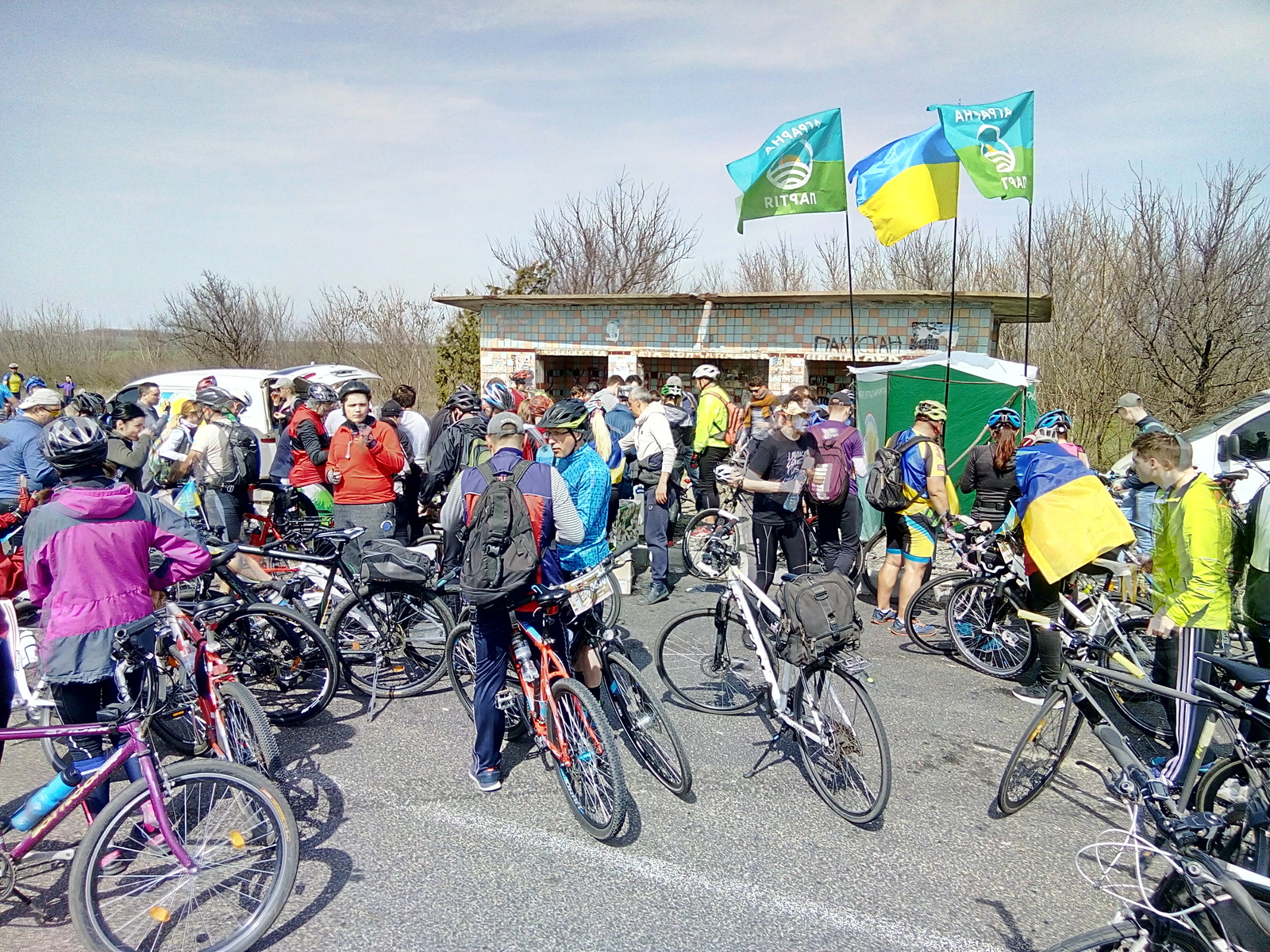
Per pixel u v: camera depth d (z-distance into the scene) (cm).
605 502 428
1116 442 1619
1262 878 231
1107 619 468
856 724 371
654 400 744
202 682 346
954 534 576
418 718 476
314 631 459
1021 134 762
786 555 570
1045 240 1727
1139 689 336
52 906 308
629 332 1423
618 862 341
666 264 2517
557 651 395
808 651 371
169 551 324
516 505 358
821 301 1306
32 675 444
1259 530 382
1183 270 1471
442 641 503
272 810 288
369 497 616
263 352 3022
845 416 644
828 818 376
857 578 732
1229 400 1434
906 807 386
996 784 409
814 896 320
